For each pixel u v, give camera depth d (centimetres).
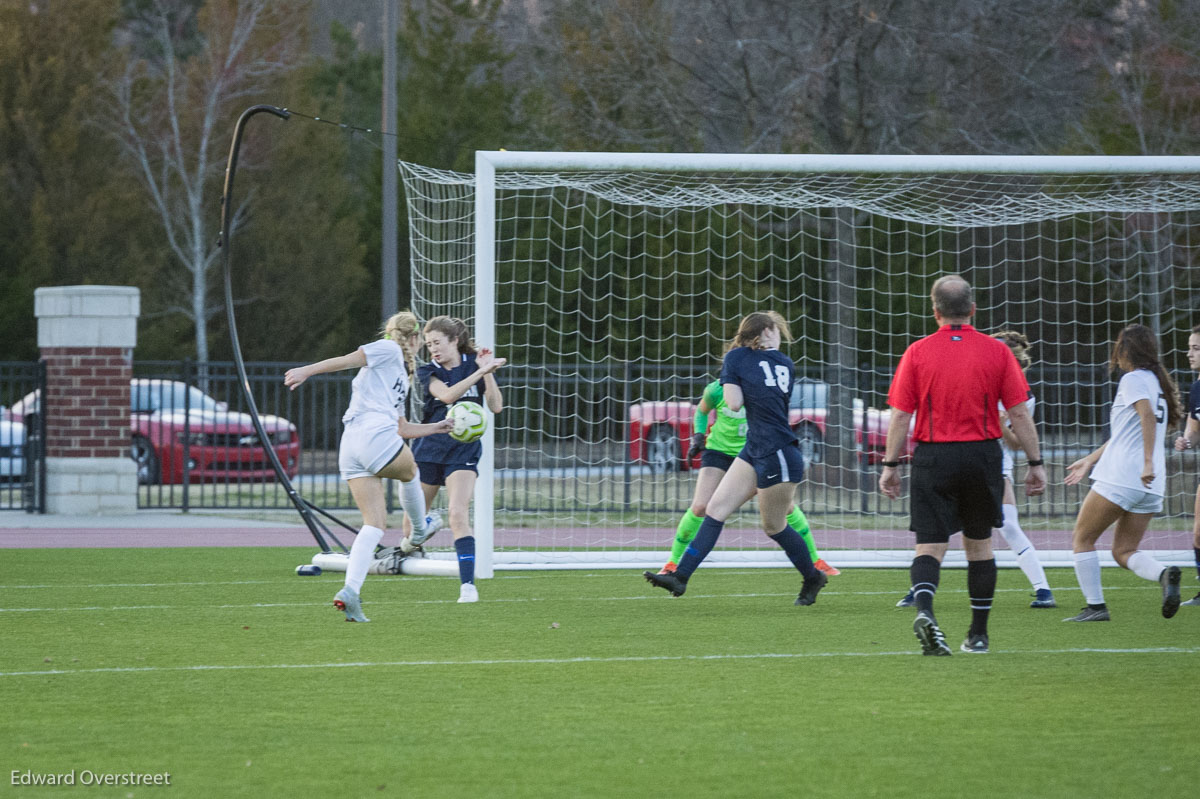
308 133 15062
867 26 7362
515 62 10812
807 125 7569
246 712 2059
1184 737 1892
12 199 14750
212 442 7450
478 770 1722
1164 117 8156
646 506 6800
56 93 14800
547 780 1675
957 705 2109
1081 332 8756
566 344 10012
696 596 3562
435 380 3466
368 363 3059
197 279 14412
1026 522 5878
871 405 6488
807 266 9300
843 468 6278
